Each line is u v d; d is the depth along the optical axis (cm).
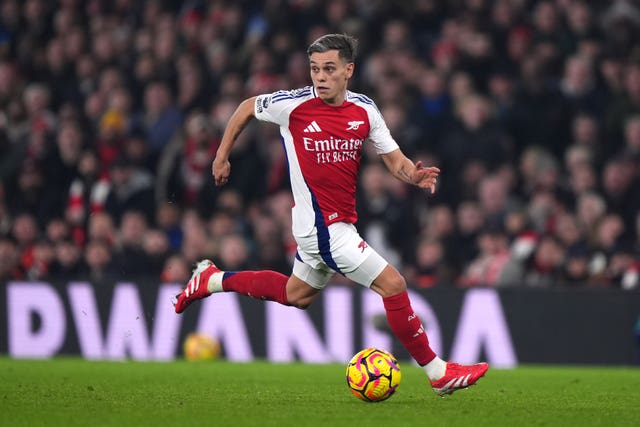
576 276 4181
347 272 2181
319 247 2177
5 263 4506
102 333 4006
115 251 4481
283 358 3919
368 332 3888
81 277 4216
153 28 5884
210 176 4934
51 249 4534
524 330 3856
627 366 3803
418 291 3906
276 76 5278
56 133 5344
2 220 4806
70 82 5803
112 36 5884
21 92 5688
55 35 6144
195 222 4562
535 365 3838
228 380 2866
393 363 2228
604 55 5225
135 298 3997
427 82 5056
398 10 5553
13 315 4062
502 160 4844
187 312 3969
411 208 4712
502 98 5084
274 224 4444
